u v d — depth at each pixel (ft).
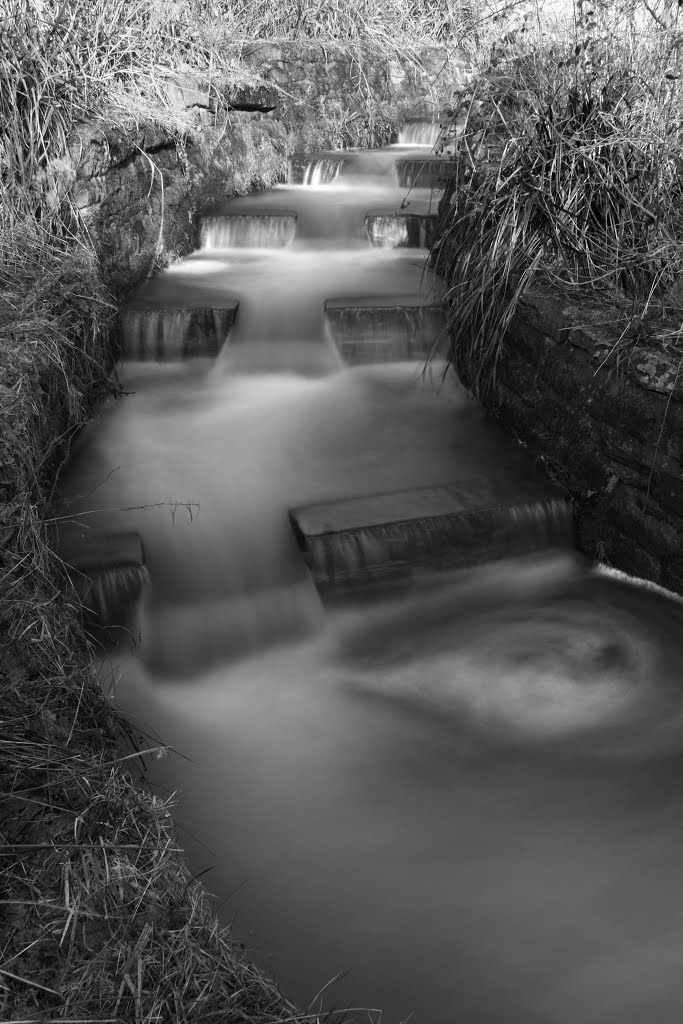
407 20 34.73
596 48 15.89
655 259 14.46
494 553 13.87
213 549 13.38
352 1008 7.72
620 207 15.47
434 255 20.52
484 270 16.30
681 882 8.94
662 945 8.32
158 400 17.60
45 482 13.24
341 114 30.89
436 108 33.32
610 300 14.76
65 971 6.48
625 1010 7.75
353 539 12.92
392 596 13.35
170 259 21.97
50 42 17.39
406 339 18.79
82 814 7.57
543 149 15.69
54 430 13.79
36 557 10.32
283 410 17.43
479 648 12.30
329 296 19.84
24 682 8.95
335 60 30.48
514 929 8.48
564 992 7.92
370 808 9.84
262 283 20.70
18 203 15.70
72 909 6.80
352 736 10.87
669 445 12.44
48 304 14.42
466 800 9.93
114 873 7.22
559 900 8.76
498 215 16.42
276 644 12.61
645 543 13.15
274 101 28.19
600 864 9.14
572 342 14.25
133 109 20.25
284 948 8.25
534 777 10.22
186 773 10.18
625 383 13.14
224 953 7.16
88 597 11.57
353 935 8.41
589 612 12.91
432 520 13.33
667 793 9.96
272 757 10.53
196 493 14.35
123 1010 6.31
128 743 10.14
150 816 7.91
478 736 10.84
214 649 12.33
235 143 26.08
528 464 15.44
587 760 10.44
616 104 15.70
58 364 14.11
